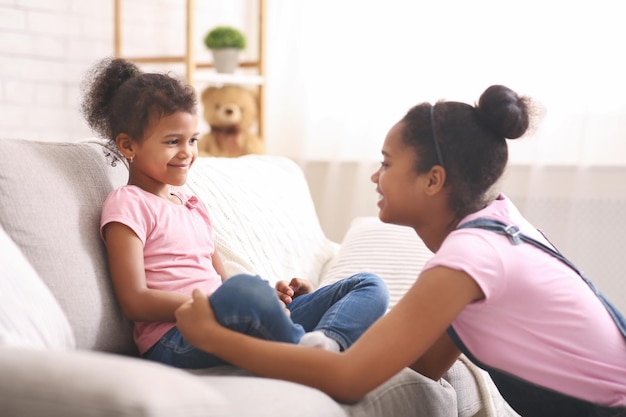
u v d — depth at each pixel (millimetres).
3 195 1291
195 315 1205
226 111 3455
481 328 1271
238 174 2121
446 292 1182
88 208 1407
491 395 1721
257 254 1900
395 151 1334
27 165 1349
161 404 827
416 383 1381
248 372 1256
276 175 2305
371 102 3354
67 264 1305
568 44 2842
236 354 1180
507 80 2980
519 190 2959
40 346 1095
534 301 1253
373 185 3357
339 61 3492
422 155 1306
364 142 3377
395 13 3287
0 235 1171
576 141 2838
